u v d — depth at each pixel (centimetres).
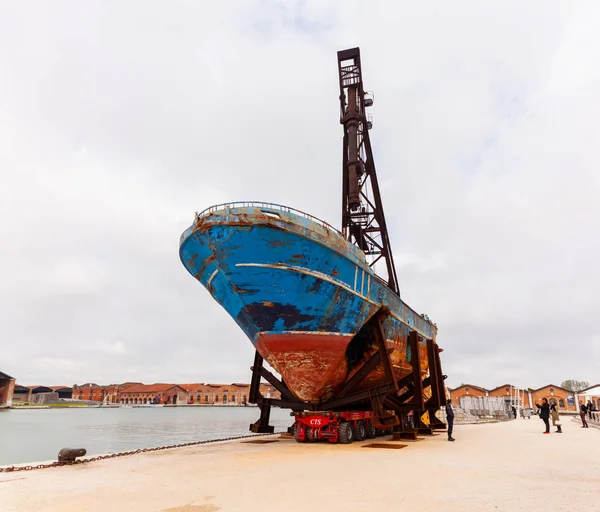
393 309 1886
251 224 1320
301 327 1473
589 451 1355
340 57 2680
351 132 2502
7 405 10444
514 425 3116
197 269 1576
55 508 657
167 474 952
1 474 977
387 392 1548
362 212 2536
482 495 709
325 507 634
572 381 11450
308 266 1393
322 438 1616
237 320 1609
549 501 666
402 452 1305
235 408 14212
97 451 2377
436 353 2567
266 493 737
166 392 15300
